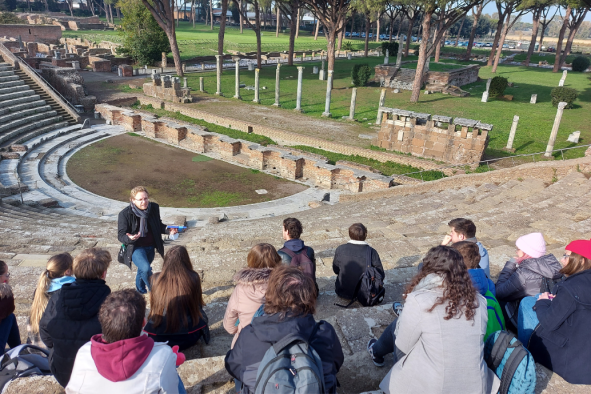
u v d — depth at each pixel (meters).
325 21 38.31
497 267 7.14
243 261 8.32
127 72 48.25
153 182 22.55
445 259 2.96
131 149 27.41
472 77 51.09
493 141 26.83
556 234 9.07
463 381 2.86
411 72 46.50
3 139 25.69
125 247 6.28
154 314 4.45
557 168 15.77
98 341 2.78
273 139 29.08
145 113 31.95
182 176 23.52
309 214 15.51
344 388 3.91
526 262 4.50
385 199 16.69
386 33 126.06
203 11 157.62
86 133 29.73
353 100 32.00
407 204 15.07
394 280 7.01
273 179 23.70
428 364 2.88
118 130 31.05
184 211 19.16
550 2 57.47
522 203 12.71
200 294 4.59
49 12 121.31
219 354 4.97
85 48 65.69
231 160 26.14
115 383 2.66
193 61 60.47
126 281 7.74
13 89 32.06
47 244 11.00
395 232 10.15
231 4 132.88
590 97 41.34
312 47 86.31
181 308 4.41
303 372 2.60
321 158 24.23
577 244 3.62
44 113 30.70
